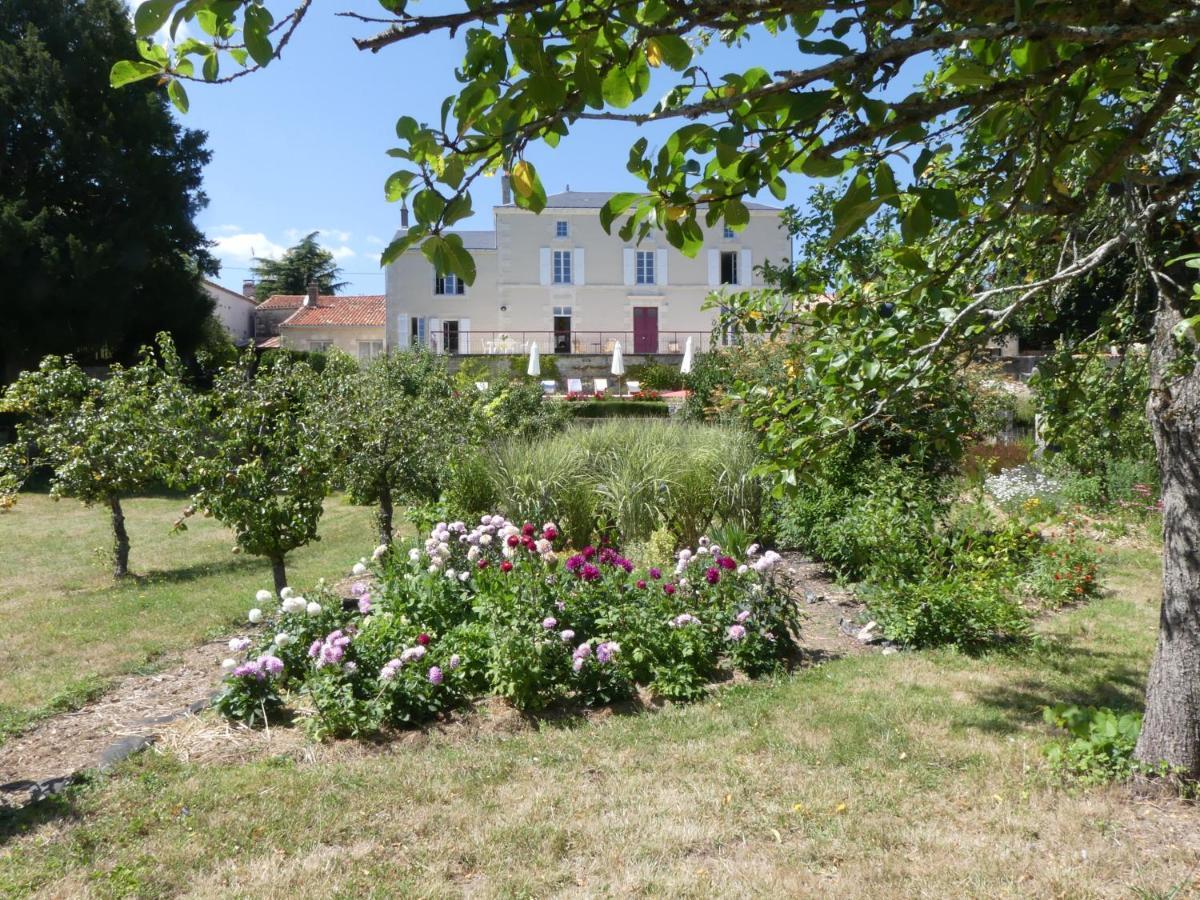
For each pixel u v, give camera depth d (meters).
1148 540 10.41
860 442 8.55
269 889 3.14
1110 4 1.46
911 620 6.16
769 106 1.43
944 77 1.52
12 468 9.97
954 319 2.72
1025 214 2.64
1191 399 3.48
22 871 3.28
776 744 4.36
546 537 6.21
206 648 6.54
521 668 4.87
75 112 22.62
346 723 4.59
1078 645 6.20
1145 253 3.61
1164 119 3.64
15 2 22.50
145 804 3.83
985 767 4.02
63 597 8.88
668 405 23.30
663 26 1.47
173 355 10.02
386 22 1.31
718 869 3.21
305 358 26.41
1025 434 16.94
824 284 3.19
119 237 22.58
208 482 7.25
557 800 3.80
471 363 29.36
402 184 1.46
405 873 3.23
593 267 35.41
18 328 21.84
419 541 8.46
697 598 5.88
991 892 3.00
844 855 3.29
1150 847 3.23
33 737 4.71
